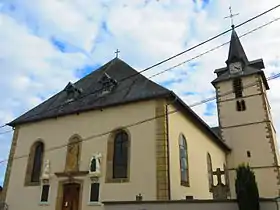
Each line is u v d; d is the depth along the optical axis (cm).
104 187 1630
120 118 1764
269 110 3216
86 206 1628
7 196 1927
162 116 1641
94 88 2102
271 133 2922
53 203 1728
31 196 1833
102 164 1697
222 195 1867
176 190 1583
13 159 2033
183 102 1775
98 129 1803
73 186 1731
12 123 2142
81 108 1898
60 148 1878
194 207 1197
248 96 3170
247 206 1106
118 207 1298
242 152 2975
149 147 1606
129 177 1594
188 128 1970
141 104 1736
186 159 1834
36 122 2070
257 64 3362
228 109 3222
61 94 2288
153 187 1509
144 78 1959
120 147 1716
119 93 1894
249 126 3047
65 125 1934
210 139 2477
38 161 1953
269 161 2834
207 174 2183
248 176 1161
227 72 3469
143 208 1259
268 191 2734
